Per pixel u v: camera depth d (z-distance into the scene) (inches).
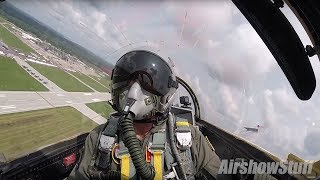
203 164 27.7
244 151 34.9
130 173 25.3
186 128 27.5
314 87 21.8
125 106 24.4
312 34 18.3
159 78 25.5
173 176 25.6
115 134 27.0
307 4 16.9
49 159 36.5
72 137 43.9
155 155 26.0
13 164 30.8
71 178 27.9
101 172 26.1
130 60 25.9
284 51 21.4
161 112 26.9
